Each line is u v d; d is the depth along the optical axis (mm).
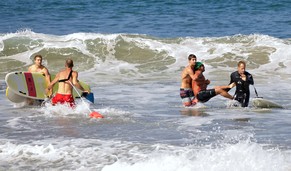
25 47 66875
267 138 30281
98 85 50906
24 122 35219
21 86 41688
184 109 39312
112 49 66688
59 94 39344
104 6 133000
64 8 132125
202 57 64125
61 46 66812
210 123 34375
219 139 30156
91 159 26547
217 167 24031
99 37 68125
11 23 110125
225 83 51062
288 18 109562
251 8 124938
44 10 130125
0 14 125062
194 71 40562
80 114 37406
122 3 137500
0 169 25359
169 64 62469
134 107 40125
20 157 27031
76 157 26859
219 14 117250
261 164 24359
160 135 31266
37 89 42438
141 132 32062
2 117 37000
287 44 66875
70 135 31484
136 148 28203
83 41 67750
